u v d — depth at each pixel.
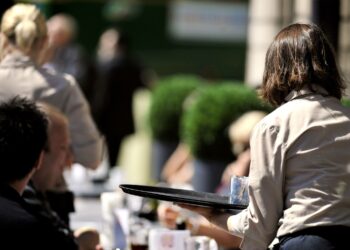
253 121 12.84
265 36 17.56
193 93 20.55
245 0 34.28
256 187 7.88
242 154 12.88
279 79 8.12
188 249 9.77
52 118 10.03
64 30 22.91
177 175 17.45
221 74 43.34
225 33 34.47
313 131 7.89
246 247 8.02
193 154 16.69
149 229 11.08
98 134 10.91
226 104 16.45
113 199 11.25
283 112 7.99
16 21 10.48
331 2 13.72
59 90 10.52
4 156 8.05
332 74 8.12
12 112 8.21
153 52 44.12
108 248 11.00
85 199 14.91
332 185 7.80
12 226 7.76
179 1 36.34
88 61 23.52
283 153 7.86
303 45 8.09
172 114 20.72
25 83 10.44
